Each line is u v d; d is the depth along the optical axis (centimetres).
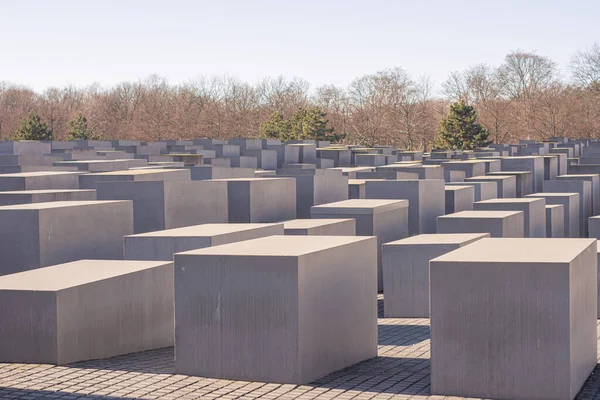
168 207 1695
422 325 1288
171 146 5069
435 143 8362
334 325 950
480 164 3519
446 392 824
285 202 2038
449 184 2483
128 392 832
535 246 924
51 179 2025
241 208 1884
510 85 11088
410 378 907
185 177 2219
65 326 962
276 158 4403
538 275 793
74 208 1419
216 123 10375
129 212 1555
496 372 809
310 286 898
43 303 952
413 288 1379
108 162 2781
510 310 803
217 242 1254
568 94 9969
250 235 1345
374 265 1056
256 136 10481
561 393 789
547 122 9606
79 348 984
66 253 1402
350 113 10669
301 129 8825
